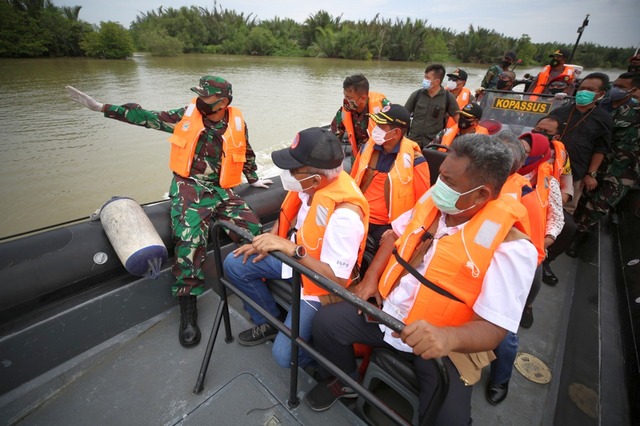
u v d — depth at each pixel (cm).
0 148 730
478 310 109
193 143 221
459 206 116
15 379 161
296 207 192
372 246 228
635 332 175
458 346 96
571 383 169
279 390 167
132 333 197
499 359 160
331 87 1775
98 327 185
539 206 163
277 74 2328
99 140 818
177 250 201
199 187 225
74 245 182
